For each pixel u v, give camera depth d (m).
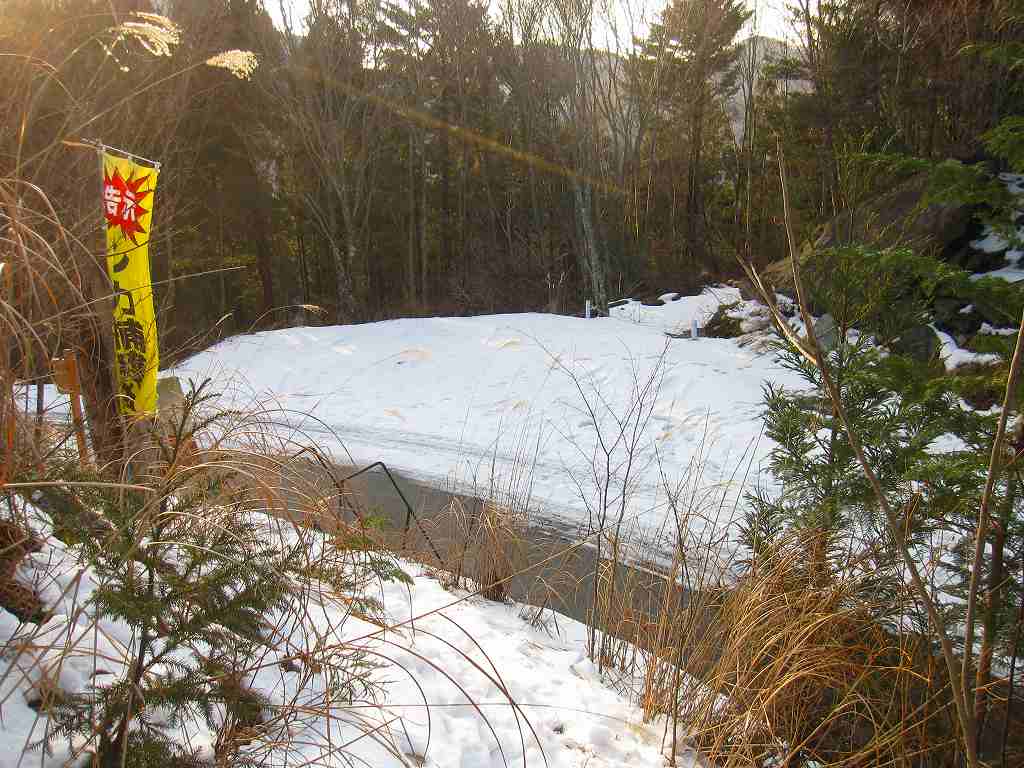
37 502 1.97
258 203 32.28
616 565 4.73
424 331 17.55
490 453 10.20
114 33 2.46
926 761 3.11
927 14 17.78
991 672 3.05
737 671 3.32
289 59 29.84
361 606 2.50
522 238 33.72
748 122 33.41
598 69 27.78
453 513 5.66
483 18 34.47
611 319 19.50
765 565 3.65
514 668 3.63
